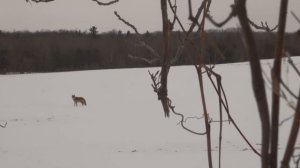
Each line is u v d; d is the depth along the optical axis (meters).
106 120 63.62
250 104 66.38
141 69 151.00
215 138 43.09
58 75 149.00
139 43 3.10
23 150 44.44
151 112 69.06
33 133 55.28
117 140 47.25
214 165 32.72
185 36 2.81
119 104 82.88
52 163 38.38
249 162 32.28
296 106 1.78
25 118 69.62
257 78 1.77
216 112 61.78
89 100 91.94
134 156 38.81
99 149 42.97
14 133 55.69
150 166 34.97
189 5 2.09
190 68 136.50
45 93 108.00
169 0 2.90
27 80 139.38
